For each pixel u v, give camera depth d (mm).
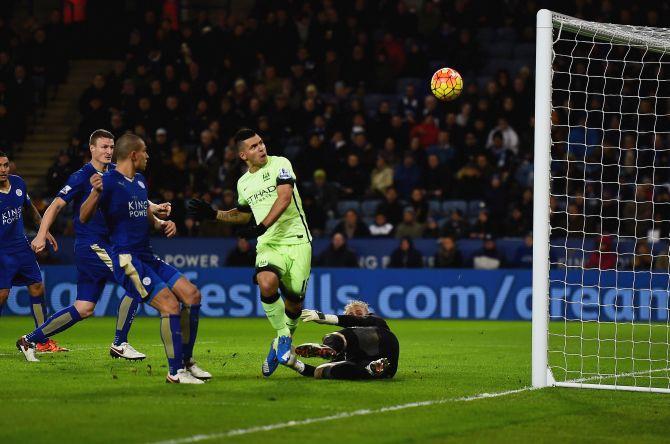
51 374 22922
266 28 59781
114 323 42844
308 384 21234
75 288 47438
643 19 57219
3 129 58125
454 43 58906
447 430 16234
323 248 49375
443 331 40094
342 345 22141
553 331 40625
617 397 20203
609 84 55625
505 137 53094
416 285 47219
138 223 21266
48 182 53375
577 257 48156
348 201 52781
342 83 57094
